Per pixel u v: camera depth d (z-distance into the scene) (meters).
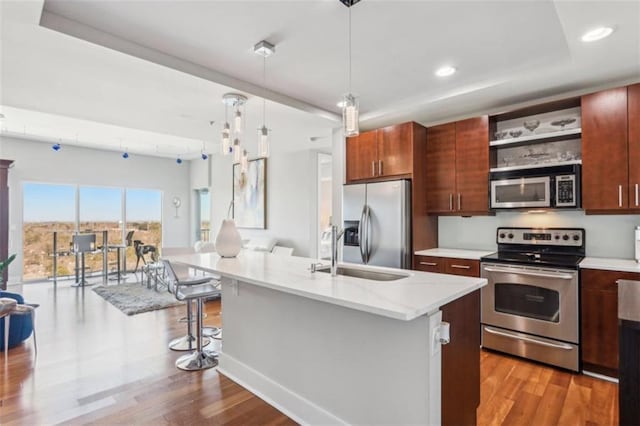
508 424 2.09
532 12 2.13
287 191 6.34
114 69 2.61
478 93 3.26
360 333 1.87
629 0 1.81
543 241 3.35
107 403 2.33
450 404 1.77
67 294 5.54
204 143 6.94
